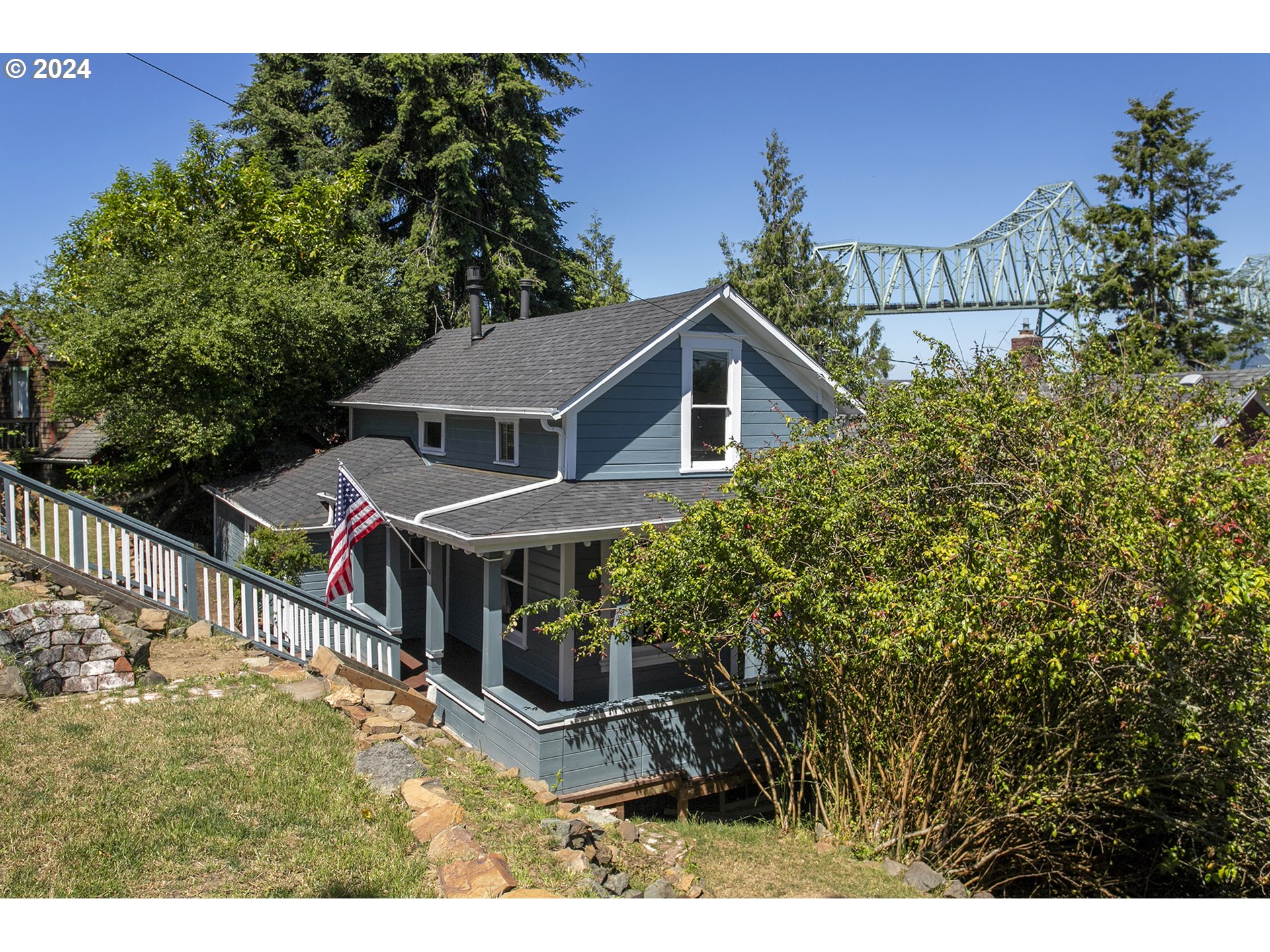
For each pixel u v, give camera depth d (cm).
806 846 873
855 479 835
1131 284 3334
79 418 2255
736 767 1079
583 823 739
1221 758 688
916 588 731
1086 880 862
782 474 871
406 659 1284
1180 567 566
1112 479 638
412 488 1355
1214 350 3231
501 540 970
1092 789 779
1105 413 816
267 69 3095
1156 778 747
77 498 993
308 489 1609
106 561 1166
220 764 689
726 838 883
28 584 936
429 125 2975
